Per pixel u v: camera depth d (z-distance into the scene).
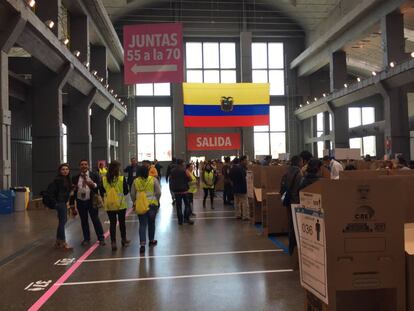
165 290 5.74
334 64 32.94
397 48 23.55
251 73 40.12
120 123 41.41
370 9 25.20
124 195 8.75
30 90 21.39
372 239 3.03
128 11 37.47
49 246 8.95
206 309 4.96
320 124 42.97
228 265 7.05
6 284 6.20
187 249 8.46
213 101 23.33
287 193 6.77
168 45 12.86
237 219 12.68
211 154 40.84
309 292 3.37
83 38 24.50
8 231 10.55
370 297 3.28
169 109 42.16
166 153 42.03
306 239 3.31
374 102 43.75
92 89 25.77
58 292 5.76
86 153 25.33
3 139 13.67
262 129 43.09
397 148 24.03
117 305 5.17
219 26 40.69
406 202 3.77
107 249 8.62
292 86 42.94
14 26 13.19
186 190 11.95
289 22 41.78
